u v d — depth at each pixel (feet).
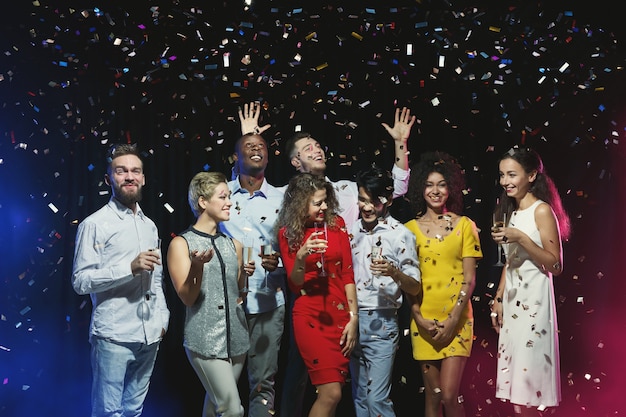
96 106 18.37
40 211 17.98
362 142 18.95
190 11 18.54
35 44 18.10
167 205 15.66
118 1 18.45
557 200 14.93
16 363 17.63
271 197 15.74
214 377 13.55
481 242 18.86
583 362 18.66
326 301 13.91
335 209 14.40
